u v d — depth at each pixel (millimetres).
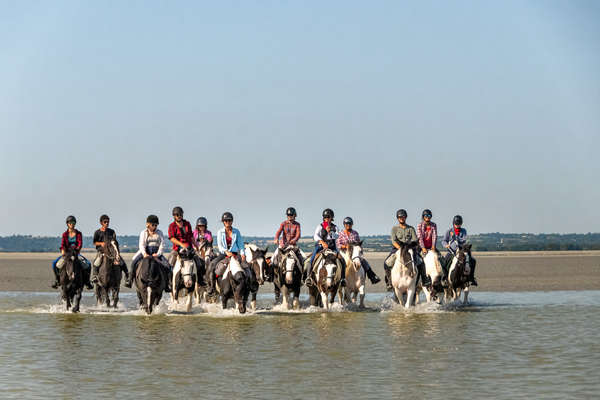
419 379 12797
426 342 16797
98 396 11680
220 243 22797
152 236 23000
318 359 14680
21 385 12438
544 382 12500
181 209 23047
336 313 23000
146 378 12953
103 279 24125
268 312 23266
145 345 16469
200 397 11602
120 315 22500
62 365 14133
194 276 22734
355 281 24094
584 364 14070
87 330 18984
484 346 16188
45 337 17734
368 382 12570
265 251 23875
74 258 23234
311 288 24453
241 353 15367
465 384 12391
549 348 15930
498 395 11617
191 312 23281
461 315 22406
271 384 12453
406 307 23531
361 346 16219
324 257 23438
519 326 19625
